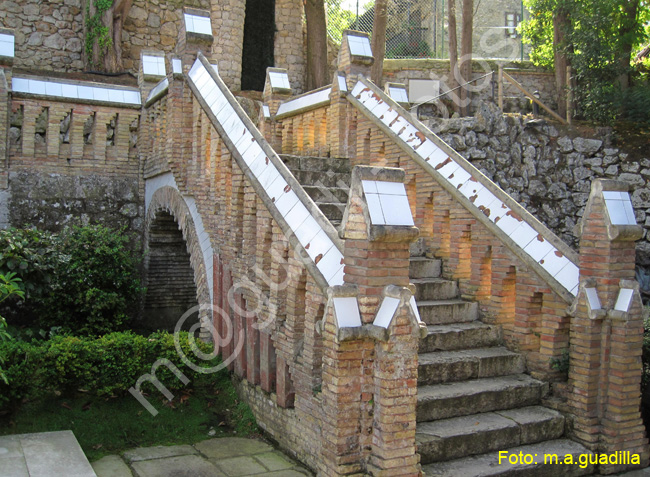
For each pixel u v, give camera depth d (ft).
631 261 18.93
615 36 48.85
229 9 58.18
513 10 68.23
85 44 54.80
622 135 42.96
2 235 24.95
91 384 20.29
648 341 21.01
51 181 33.99
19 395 19.16
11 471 15.15
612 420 18.29
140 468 16.99
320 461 15.39
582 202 41.27
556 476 17.29
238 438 19.77
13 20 53.83
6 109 32.19
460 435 16.97
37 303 29.73
